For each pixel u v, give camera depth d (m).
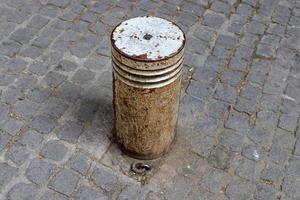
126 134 1.94
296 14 2.82
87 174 1.98
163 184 1.97
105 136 2.11
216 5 2.83
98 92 2.29
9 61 2.40
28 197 1.90
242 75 2.42
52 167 1.99
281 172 2.03
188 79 2.38
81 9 2.73
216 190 1.96
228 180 1.99
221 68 2.45
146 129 1.89
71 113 2.19
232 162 2.05
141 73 1.70
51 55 2.45
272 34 2.67
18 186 1.93
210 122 2.19
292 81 2.41
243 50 2.56
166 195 1.93
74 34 2.58
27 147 2.05
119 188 1.95
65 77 2.35
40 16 2.67
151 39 1.73
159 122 1.88
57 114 2.18
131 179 1.98
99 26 2.64
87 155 2.04
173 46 1.71
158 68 1.69
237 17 2.76
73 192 1.93
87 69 2.40
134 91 1.76
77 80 2.34
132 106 1.82
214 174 2.01
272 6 2.86
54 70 2.38
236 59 2.51
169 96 1.81
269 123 2.21
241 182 1.99
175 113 1.93
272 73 2.45
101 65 2.42
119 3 2.79
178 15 2.75
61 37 2.55
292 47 2.61
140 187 1.95
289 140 2.15
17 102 2.22
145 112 1.83
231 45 2.59
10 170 1.98
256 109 2.27
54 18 2.66
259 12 2.81
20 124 2.13
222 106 2.27
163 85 1.75
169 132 1.97
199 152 2.08
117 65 1.73
